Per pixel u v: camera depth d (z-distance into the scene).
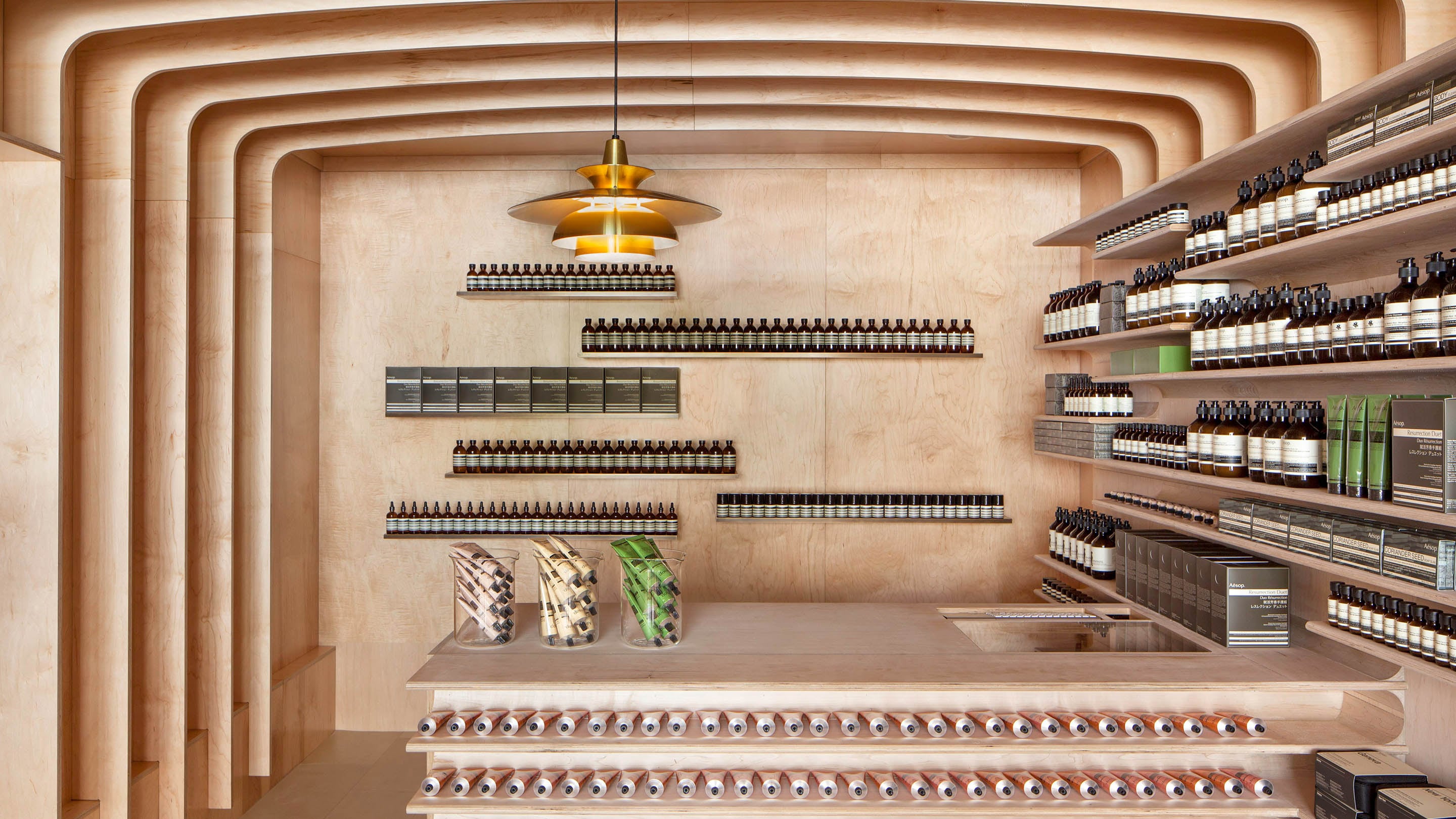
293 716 4.34
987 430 4.84
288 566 4.43
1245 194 2.79
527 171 4.82
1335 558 2.38
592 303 4.84
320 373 4.82
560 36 3.12
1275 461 2.57
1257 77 3.08
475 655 2.79
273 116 3.78
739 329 4.71
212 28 3.12
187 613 3.71
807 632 3.08
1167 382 3.66
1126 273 4.21
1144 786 2.46
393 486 4.85
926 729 2.56
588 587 2.88
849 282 4.83
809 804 2.46
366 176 4.83
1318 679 2.62
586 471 4.73
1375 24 2.72
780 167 4.82
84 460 3.13
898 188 4.83
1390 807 2.12
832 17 3.13
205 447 3.76
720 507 4.73
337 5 2.79
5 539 2.89
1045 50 3.34
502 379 4.77
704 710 2.63
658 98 3.77
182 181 3.47
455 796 2.47
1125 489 4.23
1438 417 1.96
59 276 2.89
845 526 4.87
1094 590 4.25
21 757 2.90
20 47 2.85
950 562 4.86
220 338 3.77
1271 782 2.57
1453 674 2.02
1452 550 2.01
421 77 3.47
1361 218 2.27
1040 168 4.81
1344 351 2.31
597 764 2.59
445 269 4.83
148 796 3.39
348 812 3.89
